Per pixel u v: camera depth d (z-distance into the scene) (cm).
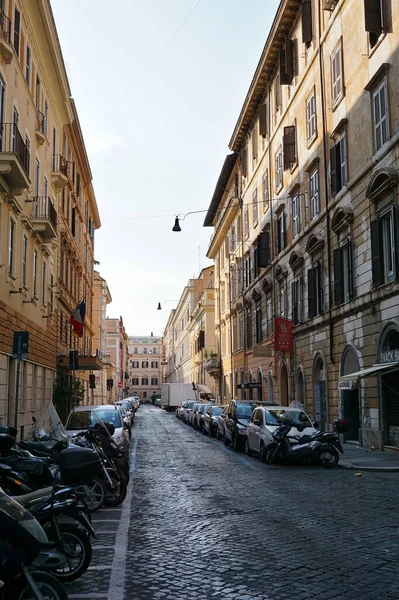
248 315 4434
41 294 2836
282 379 3428
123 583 667
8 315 2081
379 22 2066
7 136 2020
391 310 1969
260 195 4006
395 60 1958
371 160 2117
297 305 3084
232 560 750
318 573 688
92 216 6231
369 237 2148
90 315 5956
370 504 1121
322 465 1744
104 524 984
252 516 1023
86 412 1681
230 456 2098
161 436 3186
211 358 6172
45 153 2952
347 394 2403
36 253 2733
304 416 1970
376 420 2102
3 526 535
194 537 881
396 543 823
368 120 2173
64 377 3419
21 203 2311
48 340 3092
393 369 1873
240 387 4506
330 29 2589
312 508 1088
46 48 2745
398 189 1922
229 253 5281
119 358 11612
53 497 667
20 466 827
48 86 3023
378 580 659
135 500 1210
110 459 1139
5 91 2009
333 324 2523
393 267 1958
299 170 3066
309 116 2900
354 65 2314
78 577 669
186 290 9494
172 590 639
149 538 883
